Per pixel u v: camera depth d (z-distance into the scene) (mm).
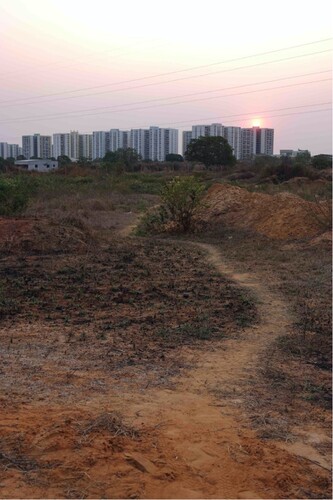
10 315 7211
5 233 12469
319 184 33562
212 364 5484
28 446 3574
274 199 17656
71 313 7348
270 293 8828
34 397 4484
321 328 6852
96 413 4156
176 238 16922
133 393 4652
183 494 3154
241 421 4203
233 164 66188
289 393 4816
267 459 3598
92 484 3215
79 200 26484
